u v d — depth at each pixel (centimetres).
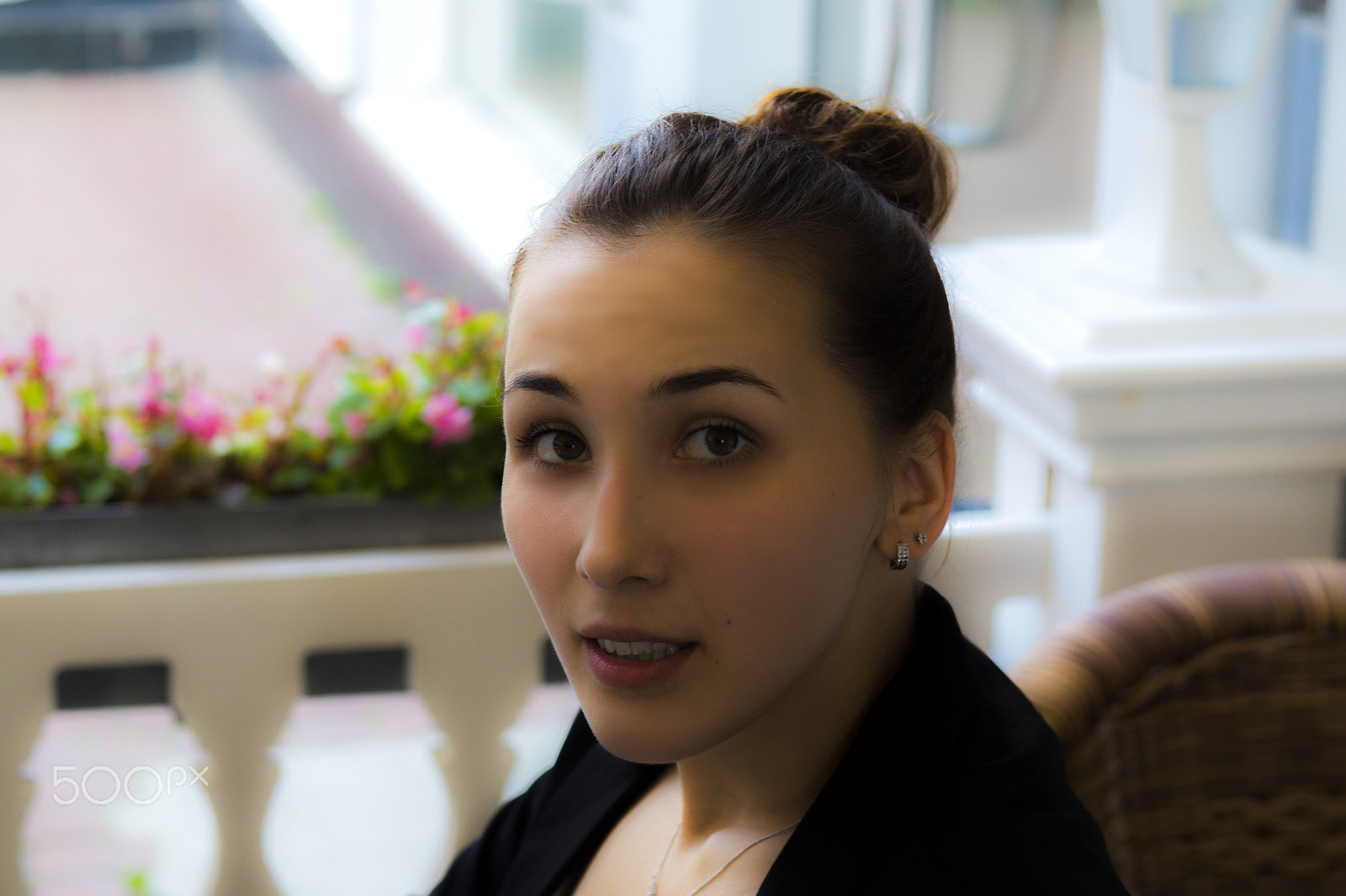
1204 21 157
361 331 275
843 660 72
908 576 75
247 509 155
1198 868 113
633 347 61
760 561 63
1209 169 178
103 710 154
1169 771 113
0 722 150
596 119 294
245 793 159
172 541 154
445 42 333
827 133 79
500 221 297
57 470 158
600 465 64
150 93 304
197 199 303
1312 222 187
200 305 280
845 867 68
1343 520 168
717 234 63
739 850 74
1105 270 171
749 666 64
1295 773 115
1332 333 161
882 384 68
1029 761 71
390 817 201
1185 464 159
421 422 157
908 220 73
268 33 315
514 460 67
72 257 284
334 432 162
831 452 65
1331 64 179
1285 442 161
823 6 237
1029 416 171
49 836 195
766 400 63
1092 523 164
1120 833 110
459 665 160
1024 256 187
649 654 65
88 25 302
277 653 156
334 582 155
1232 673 114
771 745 73
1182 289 166
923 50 223
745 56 244
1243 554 167
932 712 71
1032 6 224
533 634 161
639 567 62
